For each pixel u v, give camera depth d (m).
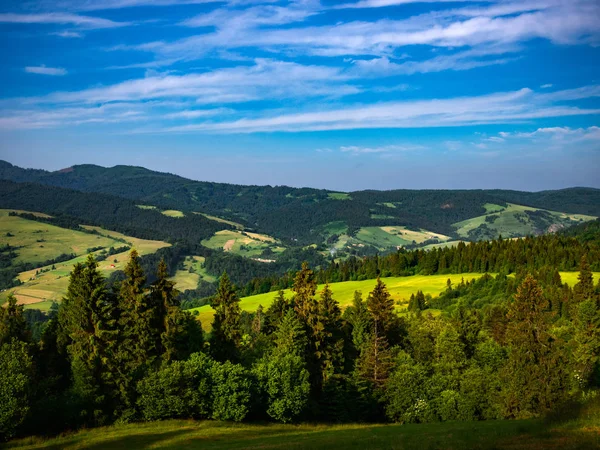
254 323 97.44
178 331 59.94
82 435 44.88
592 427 26.00
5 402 41.38
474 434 31.48
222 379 51.88
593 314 73.62
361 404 65.38
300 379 56.41
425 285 171.12
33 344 58.94
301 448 33.50
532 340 58.75
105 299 56.75
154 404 50.09
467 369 65.62
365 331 80.00
